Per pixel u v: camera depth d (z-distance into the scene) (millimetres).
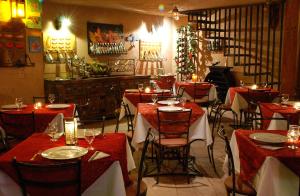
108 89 7254
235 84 8531
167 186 3666
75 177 2123
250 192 2477
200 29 8406
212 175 3992
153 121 3783
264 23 7812
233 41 8602
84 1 6859
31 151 2422
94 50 7855
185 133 3717
